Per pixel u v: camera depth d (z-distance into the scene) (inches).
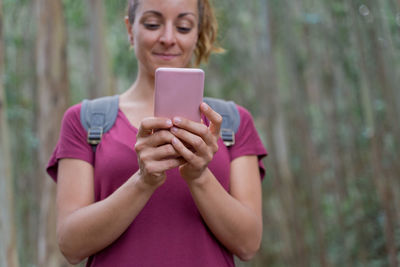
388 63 228.2
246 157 65.9
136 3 65.1
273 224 396.5
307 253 339.3
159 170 53.4
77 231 57.3
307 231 372.2
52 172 66.3
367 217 320.8
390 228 244.5
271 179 355.9
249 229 60.4
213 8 73.2
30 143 275.3
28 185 291.9
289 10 338.3
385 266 296.4
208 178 56.6
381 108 247.9
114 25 265.3
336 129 339.9
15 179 291.1
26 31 274.1
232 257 64.7
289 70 350.9
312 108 421.1
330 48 313.9
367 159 330.0
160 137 53.1
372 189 321.7
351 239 330.3
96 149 62.4
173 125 53.5
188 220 60.1
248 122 67.7
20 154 290.0
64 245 58.7
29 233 290.0
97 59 199.6
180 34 64.2
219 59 376.2
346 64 307.1
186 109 54.0
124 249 59.0
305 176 355.3
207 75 395.2
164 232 59.3
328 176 394.9
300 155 364.5
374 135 249.8
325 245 337.4
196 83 53.4
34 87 262.8
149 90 66.1
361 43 245.6
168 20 63.2
